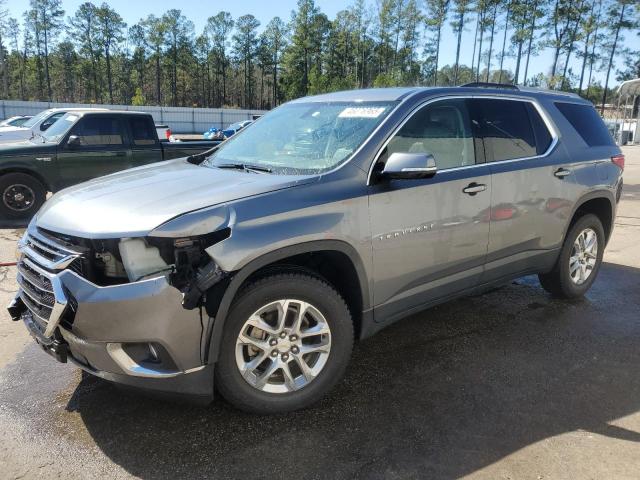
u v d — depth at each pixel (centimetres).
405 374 354
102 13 9975
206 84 11344
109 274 254
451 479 252
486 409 312
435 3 6981
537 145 426
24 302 296
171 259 252
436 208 342
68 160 871
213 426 292
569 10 6197
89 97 10494
